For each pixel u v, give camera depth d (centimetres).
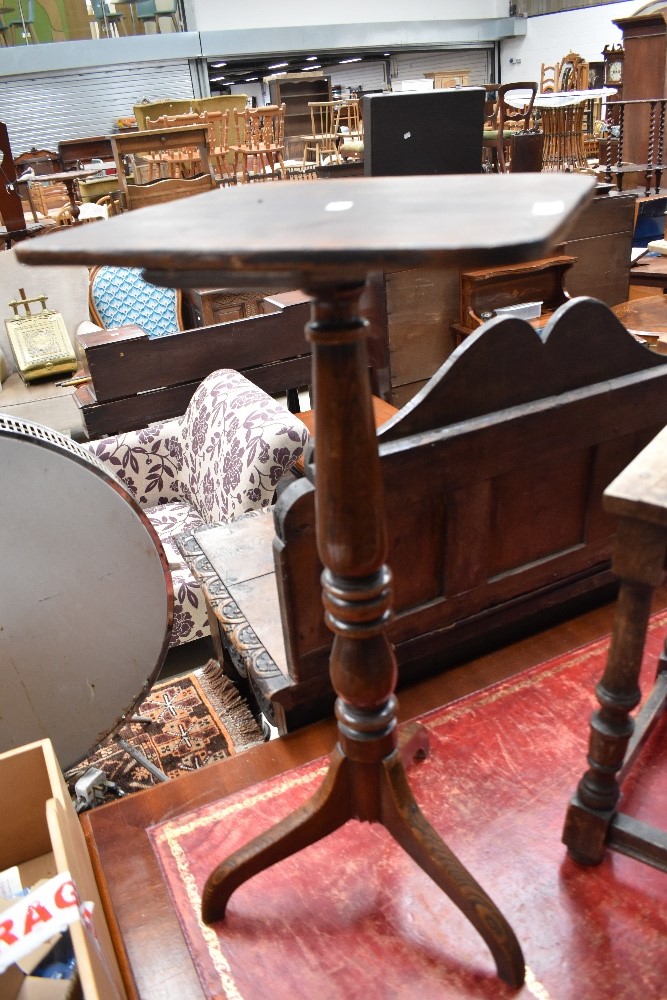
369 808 113
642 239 522
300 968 116
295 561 136
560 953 114
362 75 1408
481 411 148
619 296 389
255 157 793
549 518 166
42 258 73
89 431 301
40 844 140
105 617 158
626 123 624
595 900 121
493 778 143
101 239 75
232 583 171
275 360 325
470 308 330
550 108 518
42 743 130
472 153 338
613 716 113
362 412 89
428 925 120
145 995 115
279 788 147
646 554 101
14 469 137
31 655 156
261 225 77
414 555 151
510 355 146
